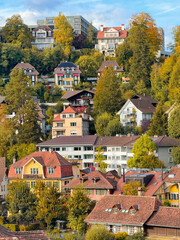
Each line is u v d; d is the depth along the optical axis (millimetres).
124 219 166250
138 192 178625
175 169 197375
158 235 161250
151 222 161875
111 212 171250
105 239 158250
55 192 198000
